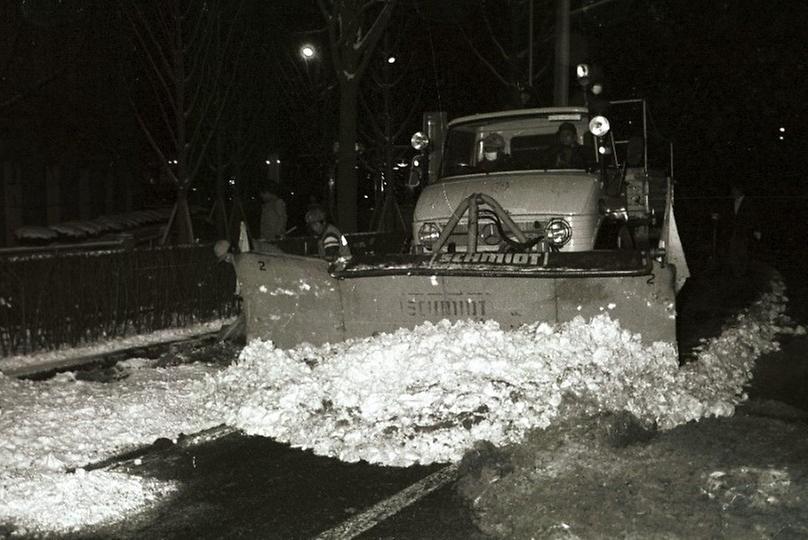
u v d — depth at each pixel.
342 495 6.14
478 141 11.45
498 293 8.55
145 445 7.34
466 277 8.54
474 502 5.91
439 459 6.75
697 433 7.07
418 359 7.94
